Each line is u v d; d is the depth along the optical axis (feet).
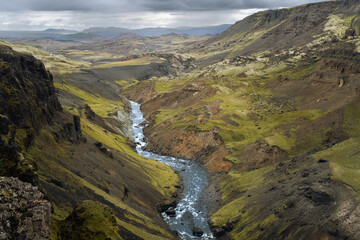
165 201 319.88
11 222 113.50
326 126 417.90
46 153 235.61
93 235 165.68
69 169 243.19
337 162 281.95
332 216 209.05
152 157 486.79
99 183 256.93
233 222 269.03
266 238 230.48
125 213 233.76
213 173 412.16
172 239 246.88
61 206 182.91
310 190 234.58
